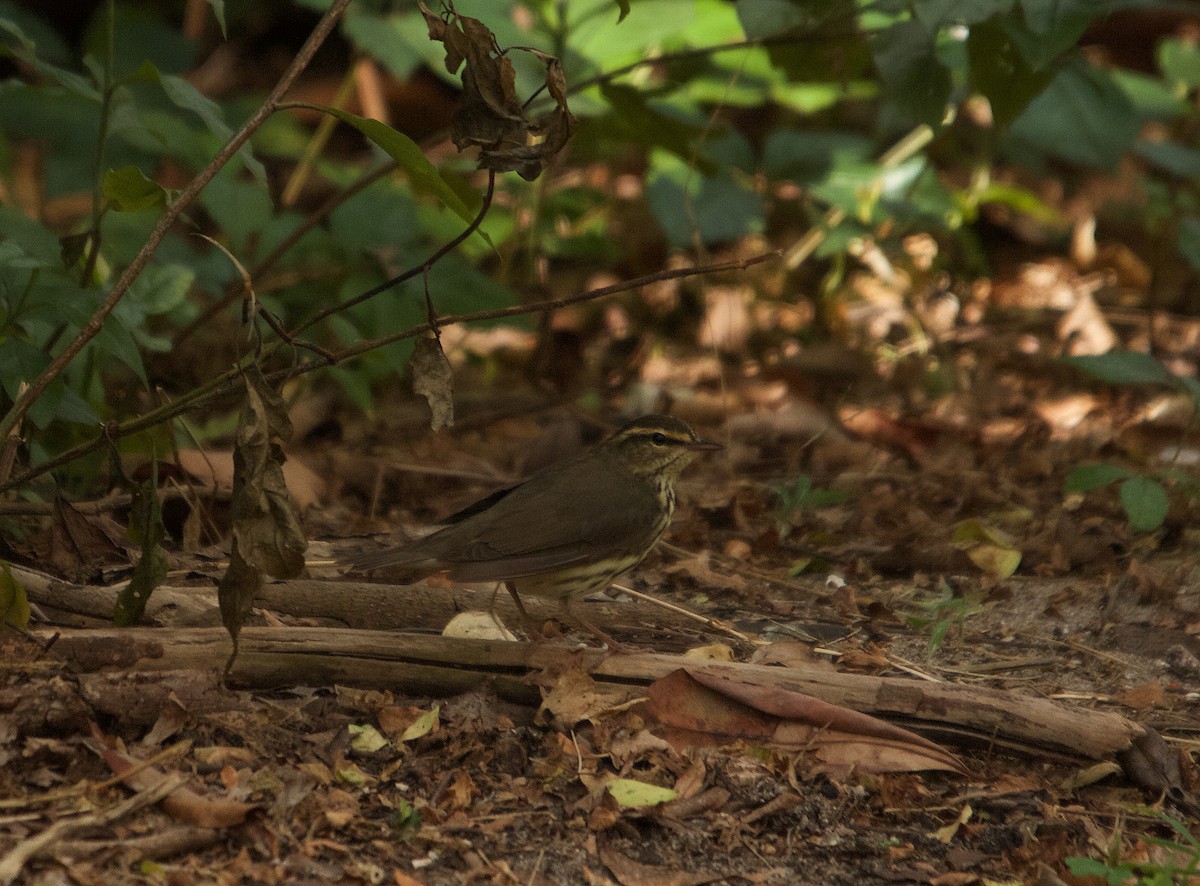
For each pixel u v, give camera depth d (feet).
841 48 40.16
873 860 23.90
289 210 62.13
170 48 59.57
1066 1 34.96
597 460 32.24
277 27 75.82
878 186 55.52
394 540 38.14
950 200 59.31
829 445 47.60
